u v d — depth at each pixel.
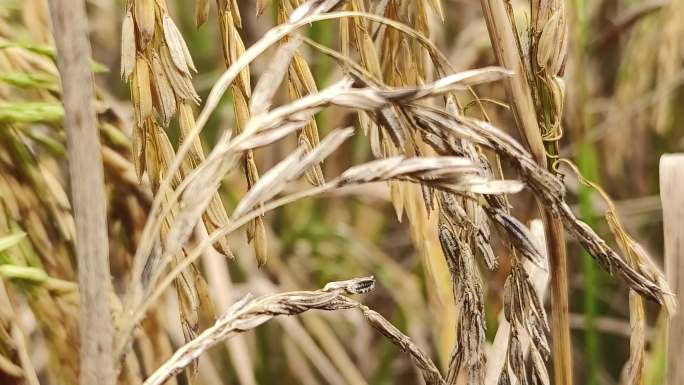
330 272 0.54
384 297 0.56
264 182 0.26
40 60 0.34
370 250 0.54
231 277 0.53
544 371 0.28
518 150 0.27
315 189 0.26
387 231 0.61
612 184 0.58
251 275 0.52
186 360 0.26
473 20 0.63
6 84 0.33
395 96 0.26
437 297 0.34
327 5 0.26
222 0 0.28
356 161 0.54
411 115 0.26
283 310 0.27
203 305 0.28
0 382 0.31
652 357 0.36
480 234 0.28
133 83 0.27
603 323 0.55
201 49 0.60
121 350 0.25
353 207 0.58
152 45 0.27
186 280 0.28
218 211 0.28
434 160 0.26
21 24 0.38
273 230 0.55
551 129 0.29
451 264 0.28
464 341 0.29
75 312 0.32
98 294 0.25
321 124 0.52
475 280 0.29
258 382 0.50
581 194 0.41
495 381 0.31
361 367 0.54
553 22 0.28
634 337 0.30
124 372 0.32
